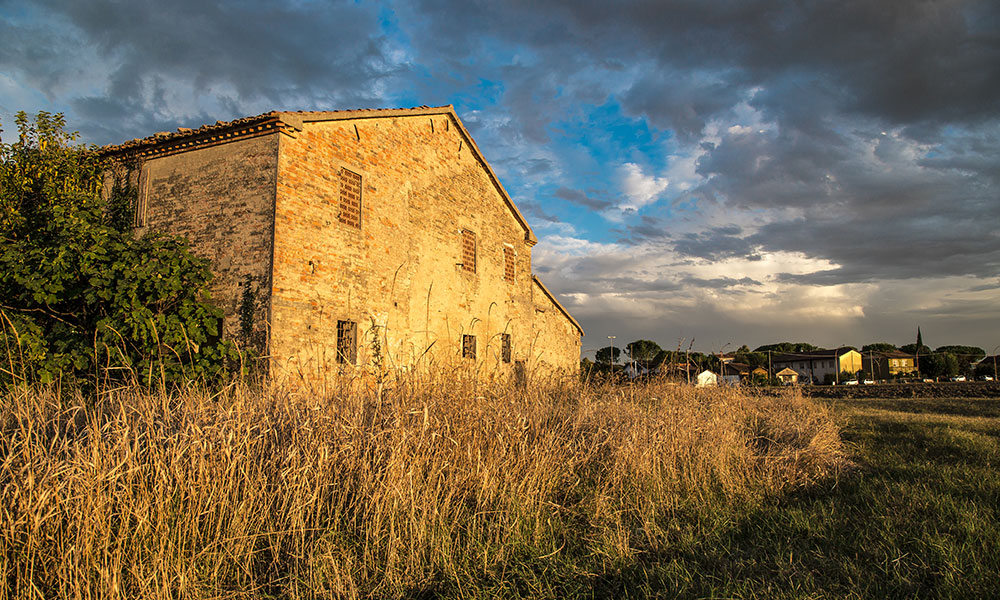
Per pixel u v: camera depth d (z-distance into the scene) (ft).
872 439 33.60
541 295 74.43
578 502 18.60
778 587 12.41
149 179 41.70
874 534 16.01
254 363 34.32
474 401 21.27
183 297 33.78
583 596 12.38
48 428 16.26
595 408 26.61
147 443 14.51
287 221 37.06
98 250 30.42
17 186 37.29
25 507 11.57
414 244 50.21
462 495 17.13
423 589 12.54
